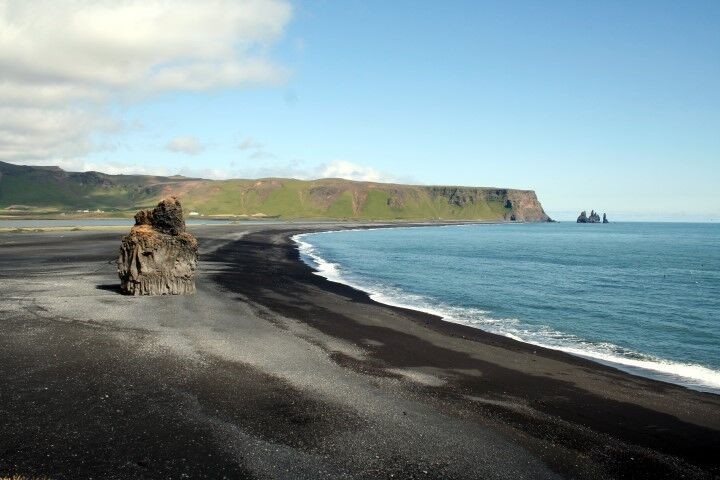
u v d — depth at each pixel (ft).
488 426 38.60
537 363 57.00
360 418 38.81
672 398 46.75
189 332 61.82
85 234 256.11
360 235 414.21
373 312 83.92
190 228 378.94
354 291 108.78
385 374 50.06
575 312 93.56
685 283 139.44
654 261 213.66
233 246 221.87
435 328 73.97
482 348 62.75
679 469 33.17
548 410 42.50
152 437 33.83
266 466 30.96
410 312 86.58
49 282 96.63
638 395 47.21
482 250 265.54
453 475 31.07
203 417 37.42
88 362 48.24
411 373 50.88
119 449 31.94
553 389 47.96
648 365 59.31
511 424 39.19
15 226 370.94
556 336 73.82
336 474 30.50
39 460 29.99
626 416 41.78
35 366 46.44
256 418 37.76
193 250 89.92
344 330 68.69
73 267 121.49
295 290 103.76
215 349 55.06
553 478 31.32
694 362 61.36
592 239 434.71
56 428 34.32
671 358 63.00
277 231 406.82
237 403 40.42
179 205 90.84
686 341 72.54
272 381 45.96
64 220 602.85
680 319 88.33
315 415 38.91
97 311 71.00
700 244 362.33
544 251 268.82
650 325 82.99
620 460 34.04
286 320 72.84
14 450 31.01
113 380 43.88
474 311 91.56
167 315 70.79
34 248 172.86
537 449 35.12
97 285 95.04
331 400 42.19
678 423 40.68
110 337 57.47
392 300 100.01
